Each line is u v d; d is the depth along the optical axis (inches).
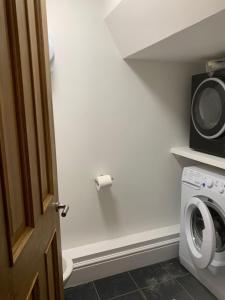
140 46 61.3
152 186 84.3
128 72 73.7
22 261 26.7
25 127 27.5
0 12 22.4
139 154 80.0
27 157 28.1
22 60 27.2
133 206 82.7
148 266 81.2
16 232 26.0
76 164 72.2
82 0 64.6
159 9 45.9
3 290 22.0
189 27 44.9
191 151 78.1
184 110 83.9
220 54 68.3
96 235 79.2
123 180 79.4
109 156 75.9
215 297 67.7
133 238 82.2
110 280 75.1
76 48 66.2
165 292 70.2
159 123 81.0
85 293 70.2
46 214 37.1
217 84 66.9
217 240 65.3
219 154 68.9
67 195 72.8
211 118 71.3
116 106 74.0
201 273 71.4
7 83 23.8
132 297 68.6
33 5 32.3
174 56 70.4
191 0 39.1
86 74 68.6
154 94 78.5
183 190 75.0
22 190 27.7
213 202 64.4
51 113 41.0
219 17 39.9
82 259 73.3
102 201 77.8
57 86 66.0
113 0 63.5
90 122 71.6
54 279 43.1
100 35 68.1
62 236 74.9
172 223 90.4
